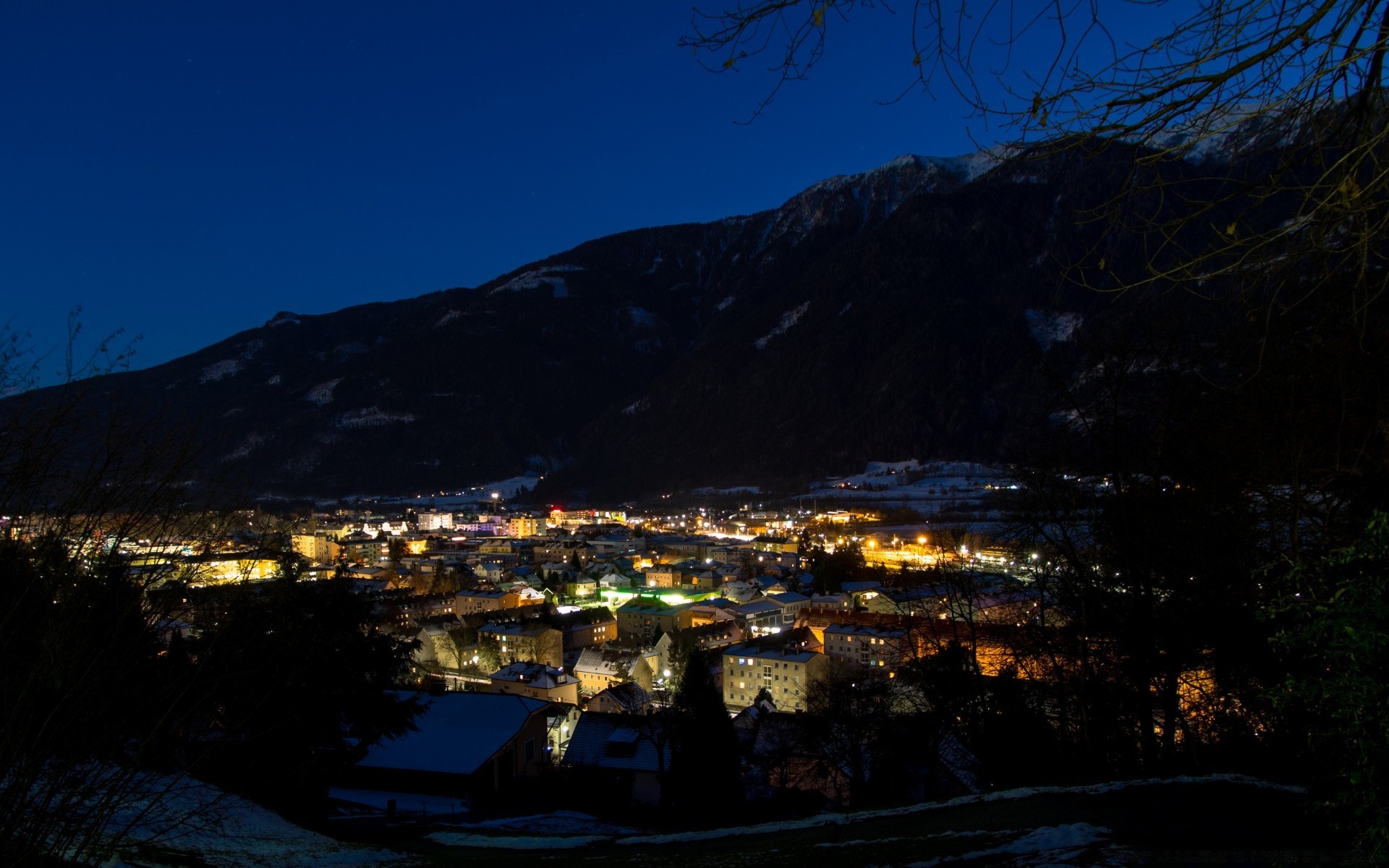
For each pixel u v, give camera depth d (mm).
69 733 7301
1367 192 3451
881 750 25859
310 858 10945
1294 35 3578
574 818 22812
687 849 12484
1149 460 16859
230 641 9820
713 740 28953
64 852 7340
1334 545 11742
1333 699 5660
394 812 20828
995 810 10133
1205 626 14664
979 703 19797
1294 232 3732
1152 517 15781
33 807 7129
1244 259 3902
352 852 11953
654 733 30875
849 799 27625
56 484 6781
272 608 11961
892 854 8594
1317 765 7805
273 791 13523
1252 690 13797
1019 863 6988
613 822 24047
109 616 7129
